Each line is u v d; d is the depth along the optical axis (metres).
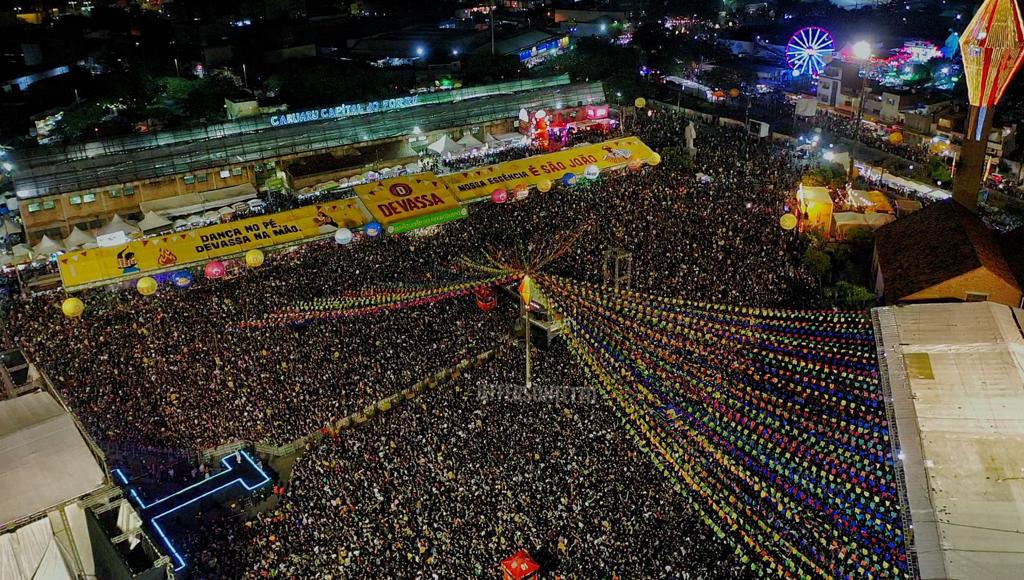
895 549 23.83
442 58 112.12
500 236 51.50
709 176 63.31
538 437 31.34
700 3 162.75
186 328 40.50
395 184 58.03
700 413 31.80
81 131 81.12
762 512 26.64
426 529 27.20
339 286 45.06
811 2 175.75
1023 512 22.86
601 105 82.31
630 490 28.27
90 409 34.41
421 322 41.41
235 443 34.00
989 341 30.92
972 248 39.56
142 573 20.70
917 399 28.25
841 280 47.41
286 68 106.44
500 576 24.94
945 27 142.00
